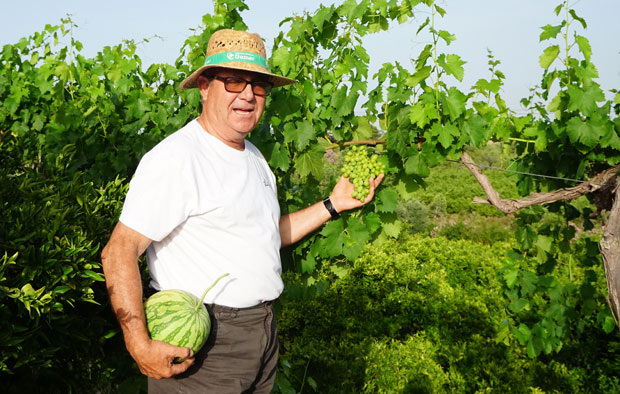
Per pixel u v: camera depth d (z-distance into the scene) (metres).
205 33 3.70
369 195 3.15
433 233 21.88
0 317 2.16
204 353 2.15
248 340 2.22
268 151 3.53
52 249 2.38
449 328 8.32
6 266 2.20
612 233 3.05
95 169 4.45
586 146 3.31
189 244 2.14
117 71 4.71
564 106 3.27
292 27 3.42
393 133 3.15
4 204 2.62
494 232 20.56
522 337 4.48
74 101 4.92
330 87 3.42
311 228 3.11
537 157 3.75
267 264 2.26
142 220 1.98
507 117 3.56
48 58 5.32
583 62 3.17
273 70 3.50
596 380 6.51
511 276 4.48
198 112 4.24
